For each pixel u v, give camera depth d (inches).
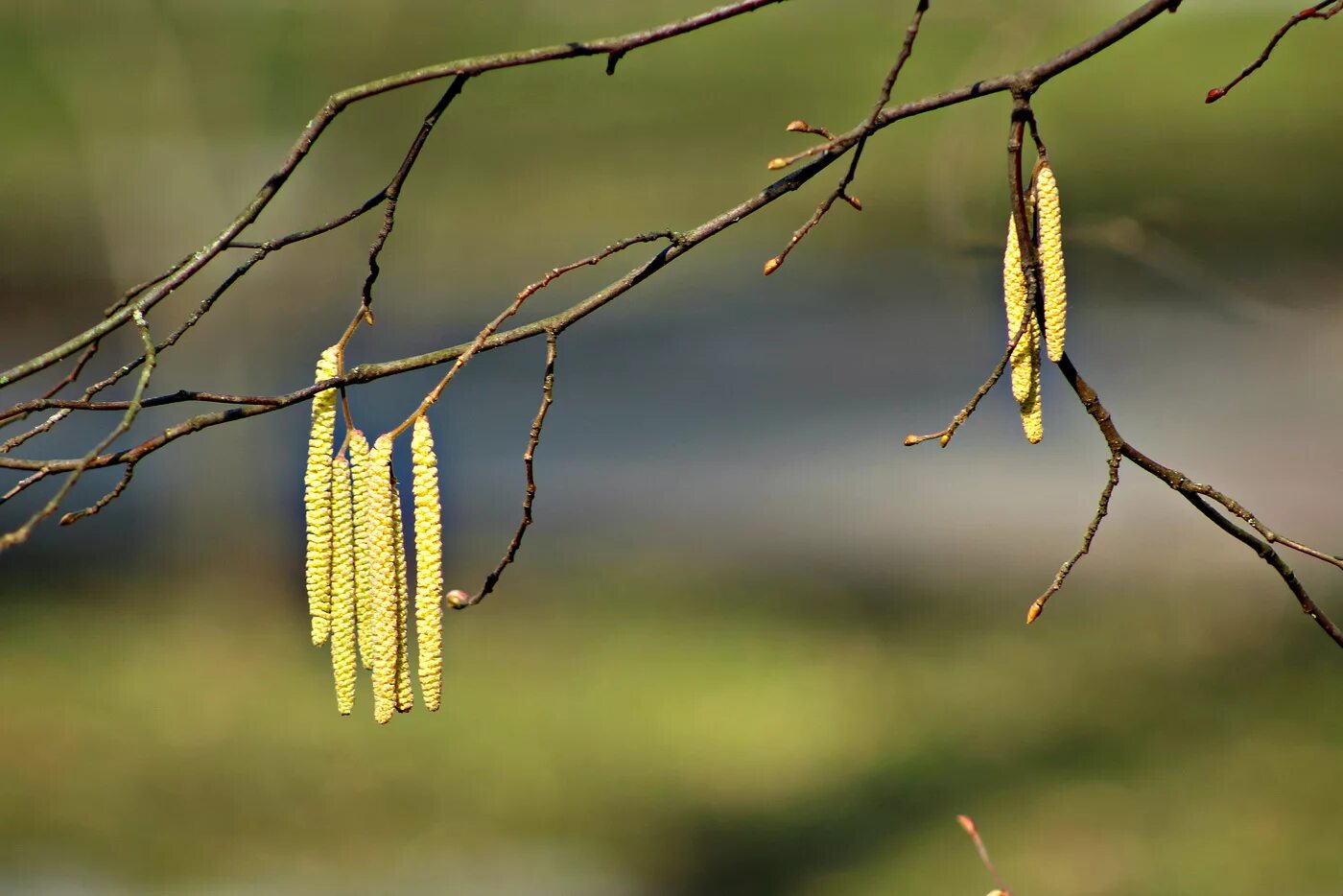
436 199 701.9
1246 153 754.8
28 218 898.7
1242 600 488.1
